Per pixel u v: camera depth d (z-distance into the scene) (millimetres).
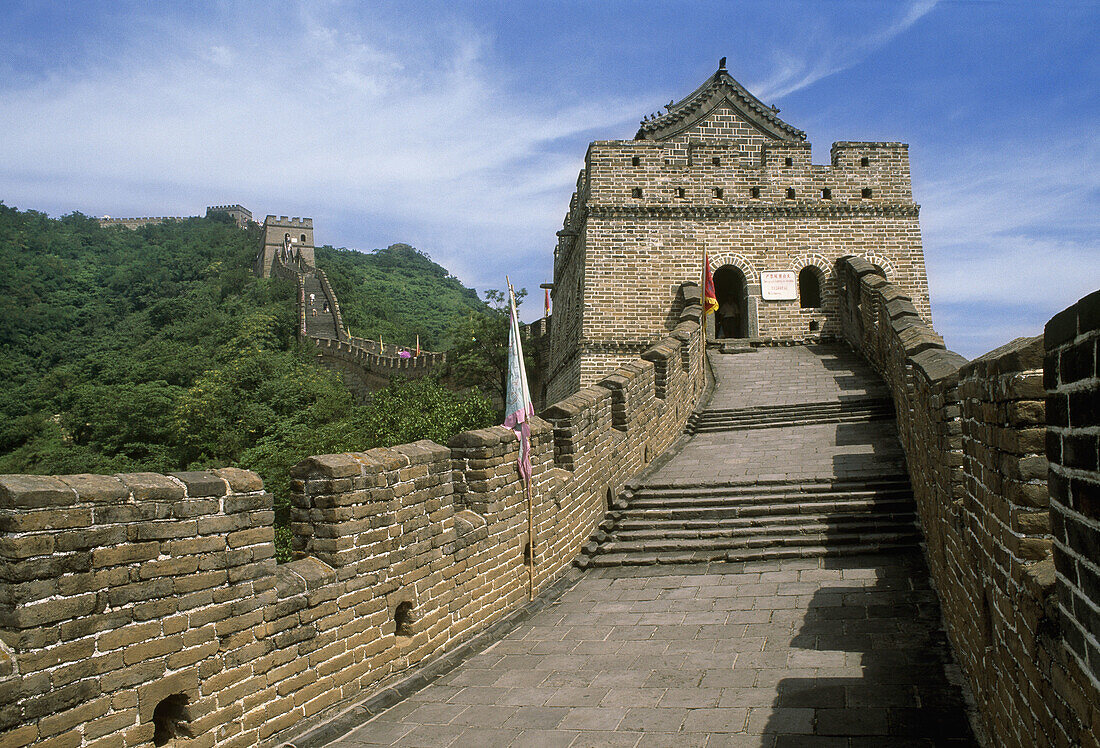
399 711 8578
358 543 8766
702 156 31625
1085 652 3816
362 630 8734
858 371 24500
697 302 29172
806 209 31297
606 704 8336
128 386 56625
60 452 51281
